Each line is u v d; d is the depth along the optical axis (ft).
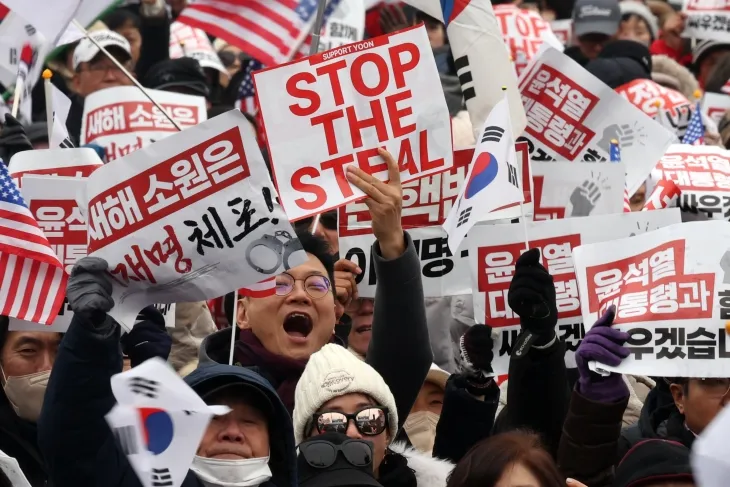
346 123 47.37
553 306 44.27
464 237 51.96
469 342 46.11
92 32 78.69
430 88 47.67
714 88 89.40
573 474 41.73
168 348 43.65
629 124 58.95
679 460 38.01
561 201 56.18
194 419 32.48
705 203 61.05
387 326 46.09
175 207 41.11
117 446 37.11
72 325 36.70
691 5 93.04
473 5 56.80
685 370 43.19
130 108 68.64
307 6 63.87
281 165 47.01
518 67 82.74
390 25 88.94
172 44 85.25
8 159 53.01
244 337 48.19
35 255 44.70
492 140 49.98
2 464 36.81
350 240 53.52
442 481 43.55
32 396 45.70
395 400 46.19
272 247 41.14
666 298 43.93
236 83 84.64
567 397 44.80
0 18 66.90
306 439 41.83
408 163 47.55
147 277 41.24
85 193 42.14
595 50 89.35
